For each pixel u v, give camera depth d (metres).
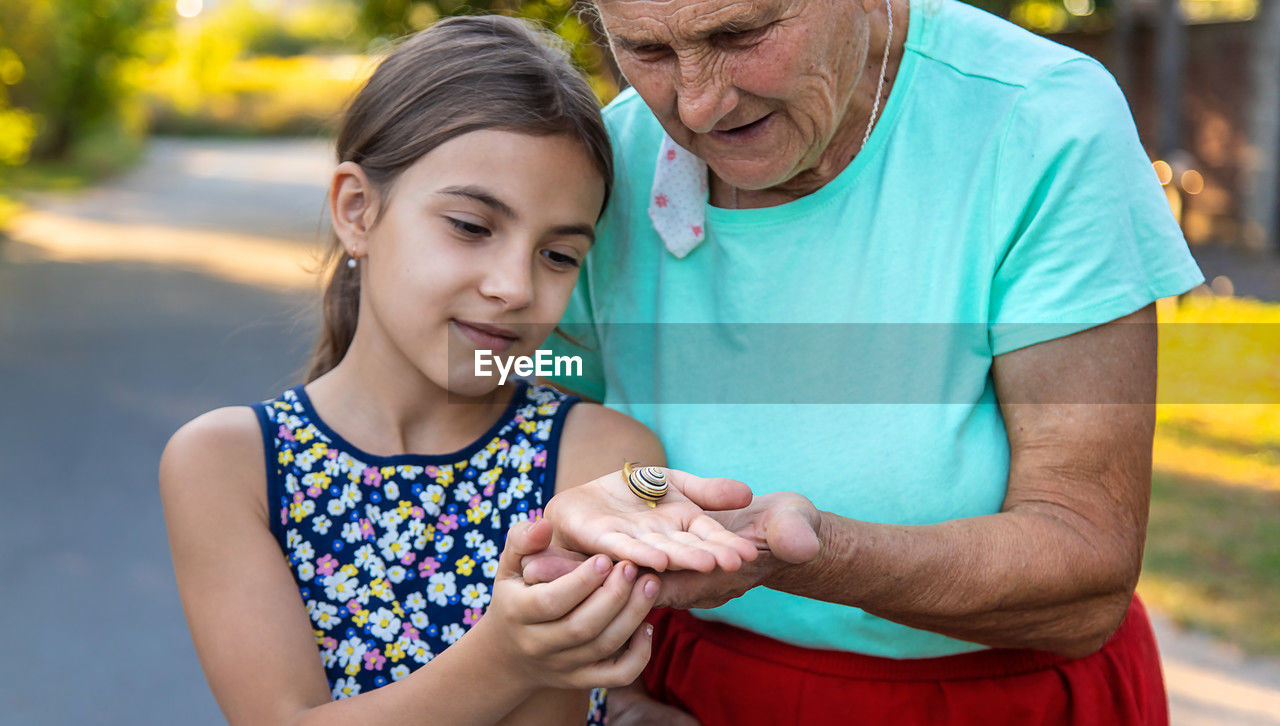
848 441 1.61
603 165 1.64
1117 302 1.47
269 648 1.50
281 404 1.67
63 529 5.19
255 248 14.66
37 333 9.47
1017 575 1.43
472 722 1.38
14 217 16.97
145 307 10.66
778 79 1.38
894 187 1.59
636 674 1.30
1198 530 4.65
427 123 1.56
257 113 37.59
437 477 1.66
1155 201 1.52
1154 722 1.73
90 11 23.45
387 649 1.58
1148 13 12.29
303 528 1.62
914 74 1.59
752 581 1.33
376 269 1.62
